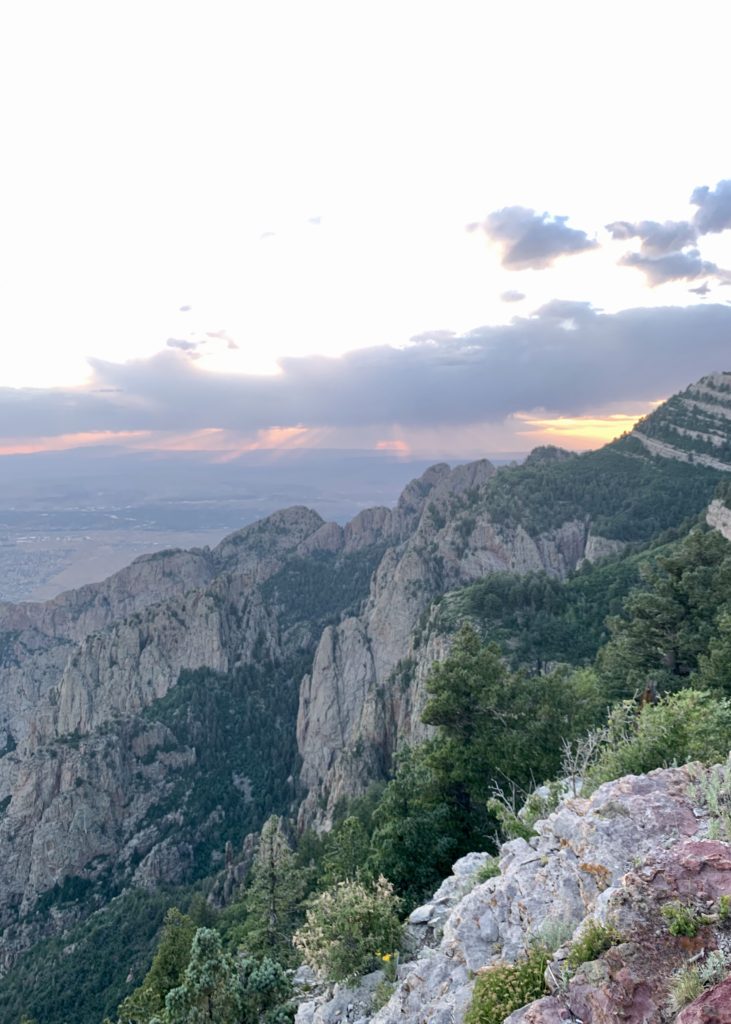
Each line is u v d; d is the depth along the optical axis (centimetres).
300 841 8288
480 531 19950
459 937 1475
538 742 3341
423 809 3281
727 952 889
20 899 14712
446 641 10519
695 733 2147
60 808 15388
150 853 15075
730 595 4862
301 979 2211
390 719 12256
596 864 1327
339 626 19262
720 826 1284
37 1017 9662
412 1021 1390
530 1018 998
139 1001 3177
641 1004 896
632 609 5153
